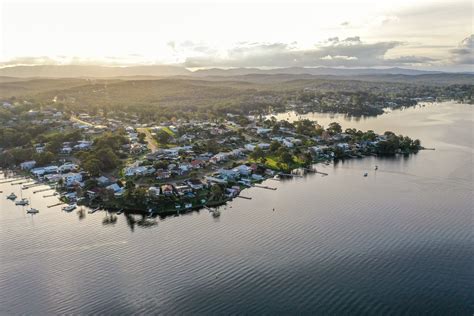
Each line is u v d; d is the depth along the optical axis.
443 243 171.12
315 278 146.62
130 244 176.75
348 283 143.38
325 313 127.75
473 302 131.88
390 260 157.88
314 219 198.62
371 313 127.69
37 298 139.62
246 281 145.88
